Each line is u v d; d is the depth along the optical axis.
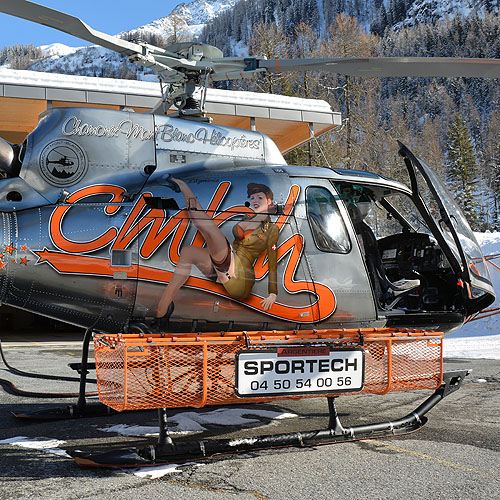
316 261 4.21
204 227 3.91
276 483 2.87
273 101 13.88
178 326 3.92
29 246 3.64
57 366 7.73
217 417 4.46
